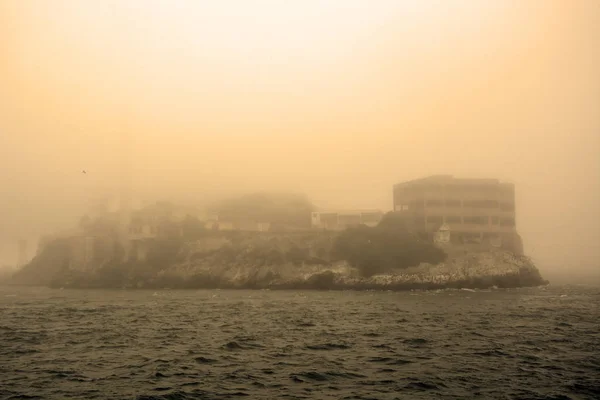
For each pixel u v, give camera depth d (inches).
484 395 1226.6
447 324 2511.1
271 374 1440.7
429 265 5393.7
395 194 6417.3
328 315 2938.0
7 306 3693.4
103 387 1306.6
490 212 5895.7
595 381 1355.8
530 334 2176.4
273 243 6117.1
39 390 1277.1
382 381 1359.5
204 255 6166.3
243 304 3732.8
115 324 2593.5
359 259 5541.3
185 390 1274.6
